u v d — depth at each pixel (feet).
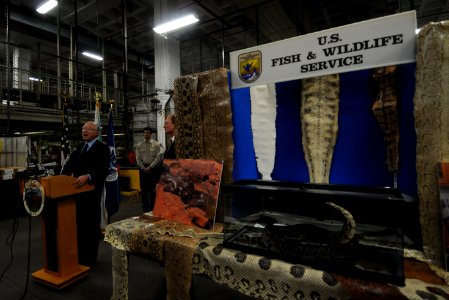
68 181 6.70
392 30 2.88
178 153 4.52
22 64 27.78
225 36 29.40
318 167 3.56
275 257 2.74
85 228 7.66
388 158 3.14
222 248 3.07
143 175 13.43
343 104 3.39
